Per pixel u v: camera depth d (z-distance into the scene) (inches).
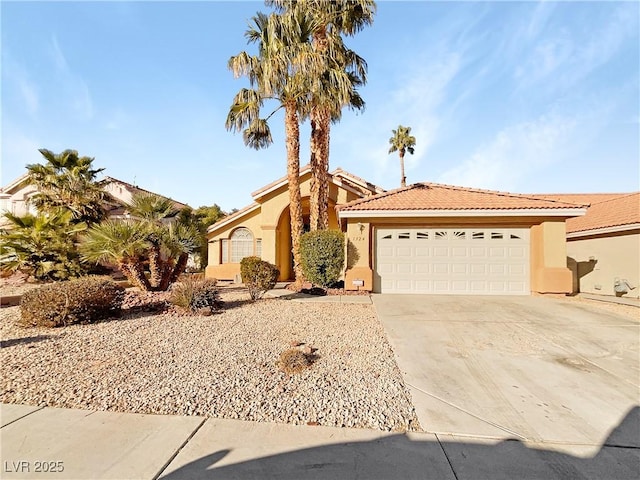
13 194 869.8
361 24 623.2
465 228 524.7
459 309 397.1
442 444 136.3
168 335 277.1
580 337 284.5
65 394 172.4
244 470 118.6
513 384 193.9
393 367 217.8
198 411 158.6
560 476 118.0
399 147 1684.3
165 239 447.8
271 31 531.5
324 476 116.1
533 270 506.0
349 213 510.9
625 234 525.3
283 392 178.7
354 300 457.4
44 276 551.2
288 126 576.7
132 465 120.1
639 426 150.8
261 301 447.5
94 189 733.3
